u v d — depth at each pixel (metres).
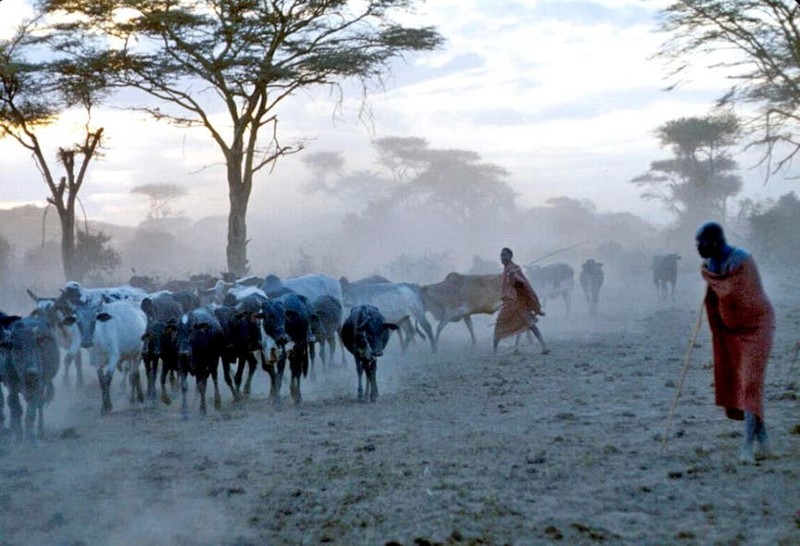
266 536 7.14
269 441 10.81
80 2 32.09
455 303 20.70
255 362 15.09
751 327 8.13
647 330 22.69
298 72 32.75
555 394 12.97
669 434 9.70
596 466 8.56
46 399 12.52
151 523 7.61
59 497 8.59
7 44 34.19
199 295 21.42
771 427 9.56
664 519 6.93
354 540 6.93
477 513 7.34
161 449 10.70
